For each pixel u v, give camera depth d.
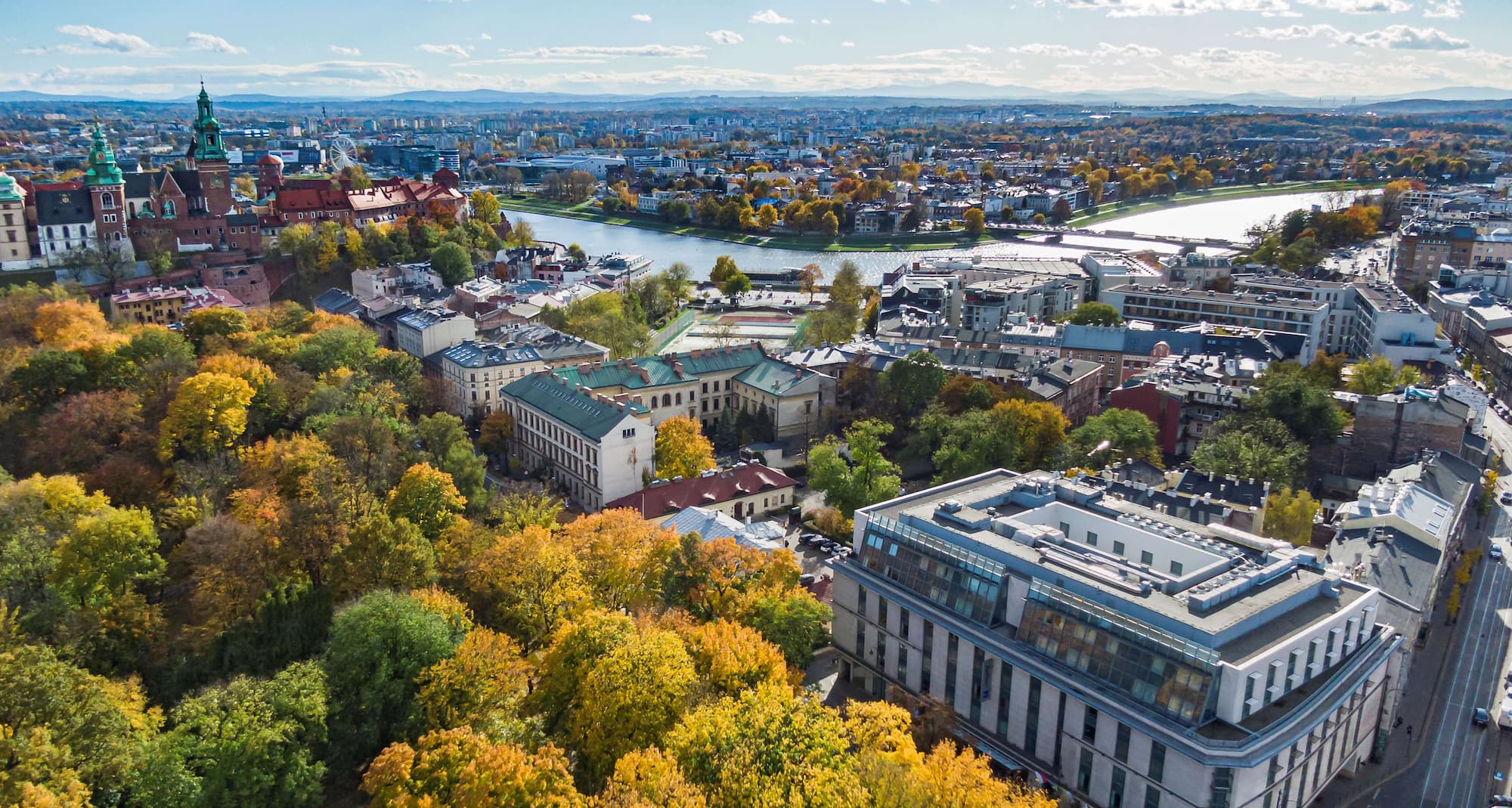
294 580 144.75
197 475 184.00
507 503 189.50
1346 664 126.94
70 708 102.81
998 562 134.75
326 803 112.12
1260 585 126.75
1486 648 174.25
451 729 112.88
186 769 102.12
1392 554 176.00
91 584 142.12
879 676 150.50
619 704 114.88
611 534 160.12
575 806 97.75
